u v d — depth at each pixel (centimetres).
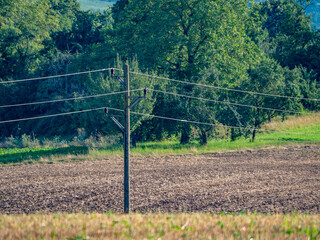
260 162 7262
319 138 9769
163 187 5350
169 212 4134
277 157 7762
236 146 8981
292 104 9400
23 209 4356
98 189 5266
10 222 2580
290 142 9381
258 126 9731
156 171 6488
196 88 8975
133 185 5506
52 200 4744
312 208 4250
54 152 8431
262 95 9250
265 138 10138
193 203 4509
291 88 9475
